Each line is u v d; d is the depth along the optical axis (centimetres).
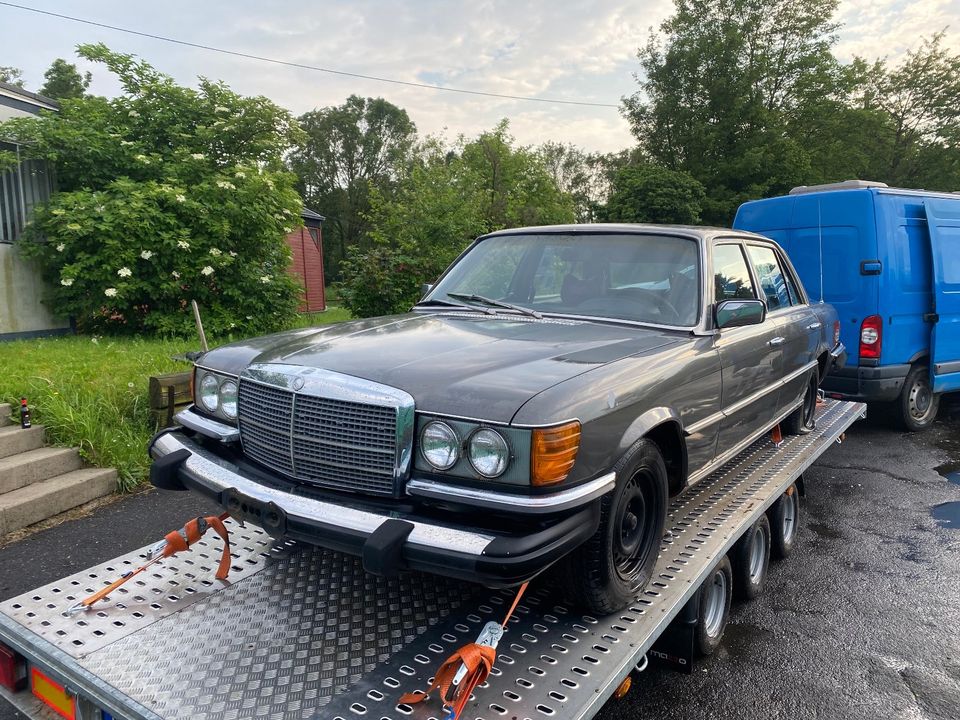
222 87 1149
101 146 1019
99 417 579
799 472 429
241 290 1072
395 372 245
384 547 209
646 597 267
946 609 387
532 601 266
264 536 327
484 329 314
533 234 404
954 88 3675
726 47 3341
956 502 565
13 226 989
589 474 231
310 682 216
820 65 3450
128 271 930
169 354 789
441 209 1603
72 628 245
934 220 757
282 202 1120
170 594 273
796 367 469
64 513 495
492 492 217
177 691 210
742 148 3291
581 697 207
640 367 271
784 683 316
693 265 350
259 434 273
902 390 757
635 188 2755
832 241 730
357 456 238
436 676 198
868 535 498
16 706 245
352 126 6025
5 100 1006
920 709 296
